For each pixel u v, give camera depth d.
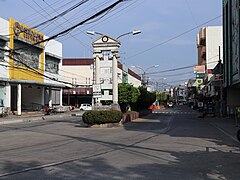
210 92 57.78
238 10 28.20
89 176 8.74
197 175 9.05
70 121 34.62
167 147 14.73
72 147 14.59
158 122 34.44
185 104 154.25
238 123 32.44
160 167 10.08
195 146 15.20
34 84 47.19
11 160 11.15
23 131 23.05
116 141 17.00
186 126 28.95
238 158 11.95
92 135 20.12
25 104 54.03
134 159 11.48
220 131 24.12
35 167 9.91
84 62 80.44
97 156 12.05
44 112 50.59
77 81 80.31
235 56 31.23
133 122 33.97
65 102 79.62
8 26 41.38
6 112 41.28
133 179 8.45
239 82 29.34
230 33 34.22
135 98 36.62
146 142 16.61
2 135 20.23
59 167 9.93
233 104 43.22
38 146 14.93
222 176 8.98
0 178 8.49
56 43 57.81
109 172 9.27
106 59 29.17
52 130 23.77
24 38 44.66
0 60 40.28
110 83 29.06
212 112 46.22
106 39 28.94
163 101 110.50
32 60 48.16
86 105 67.81
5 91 41.81
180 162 11.00
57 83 58.34
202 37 69.44
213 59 66.31
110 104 29.50
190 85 117.81
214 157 12.12
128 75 82.25
